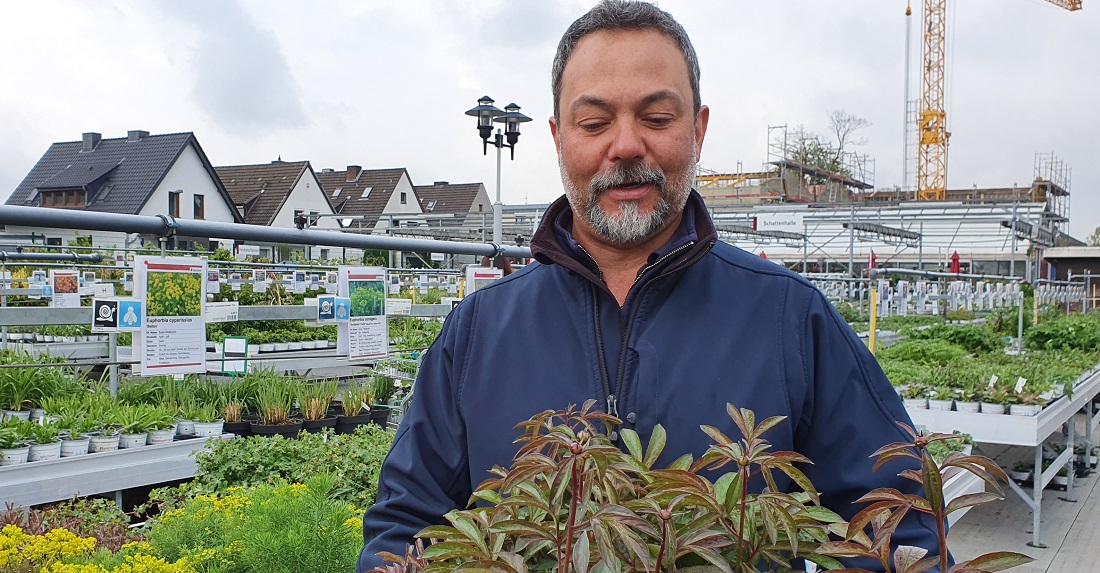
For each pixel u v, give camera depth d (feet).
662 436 4.37
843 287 44.24
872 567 4.45
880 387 5.13
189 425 16.21
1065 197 117.70
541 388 5.24
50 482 12.71
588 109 5.17
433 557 3.67
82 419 14.48
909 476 3.60
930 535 4.62
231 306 17.61
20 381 18.40
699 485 3.65
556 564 3.74
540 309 5.49
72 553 8.23
